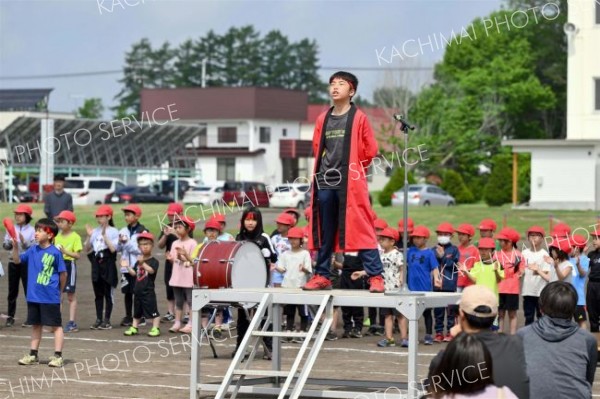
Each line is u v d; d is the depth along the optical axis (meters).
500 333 10.02
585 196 65.69
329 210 14.86
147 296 22.58
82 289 32.88
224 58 146.62
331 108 14.99
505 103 94.12
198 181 83.75
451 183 87.06
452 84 93.06
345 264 22.52
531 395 10.56
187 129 82.50
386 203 82.25
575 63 65.31
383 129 87.81
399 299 13.61
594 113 65.12
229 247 16.67
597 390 16.58
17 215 24.14
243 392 15.18
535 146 66.75
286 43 154.75
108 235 23.67
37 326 18.47
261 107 107.50
